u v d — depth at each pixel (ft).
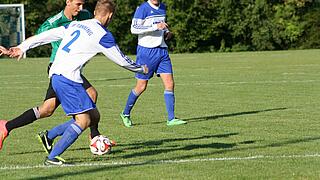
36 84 152.56
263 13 388.37
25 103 109.50
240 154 57.57
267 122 81.35
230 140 66.59
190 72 188.96
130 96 80.12
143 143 65.57
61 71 51.60
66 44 52.26
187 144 64.34
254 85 140.26
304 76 165.68
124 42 382.22
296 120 82.94
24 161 55.21
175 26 383.86
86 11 64.69
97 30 51.88
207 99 112.78
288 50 378.32
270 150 59.77
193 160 54.65
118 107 102.42
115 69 215.92
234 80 155.53
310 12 387.96
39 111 55.77
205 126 78.79
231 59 273.54
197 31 387.75
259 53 336.29
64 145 52.47
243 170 49.75
